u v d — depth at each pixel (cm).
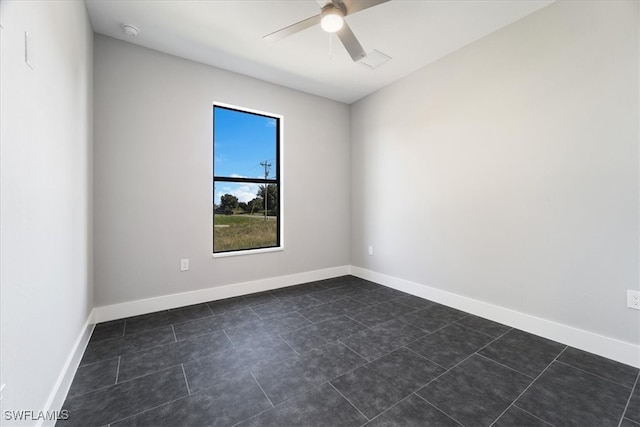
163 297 275
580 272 201
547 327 217
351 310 276
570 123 204
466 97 269
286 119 357
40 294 117
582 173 199
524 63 227
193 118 289
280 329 233
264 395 150
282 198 357
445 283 292
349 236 420
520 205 232
